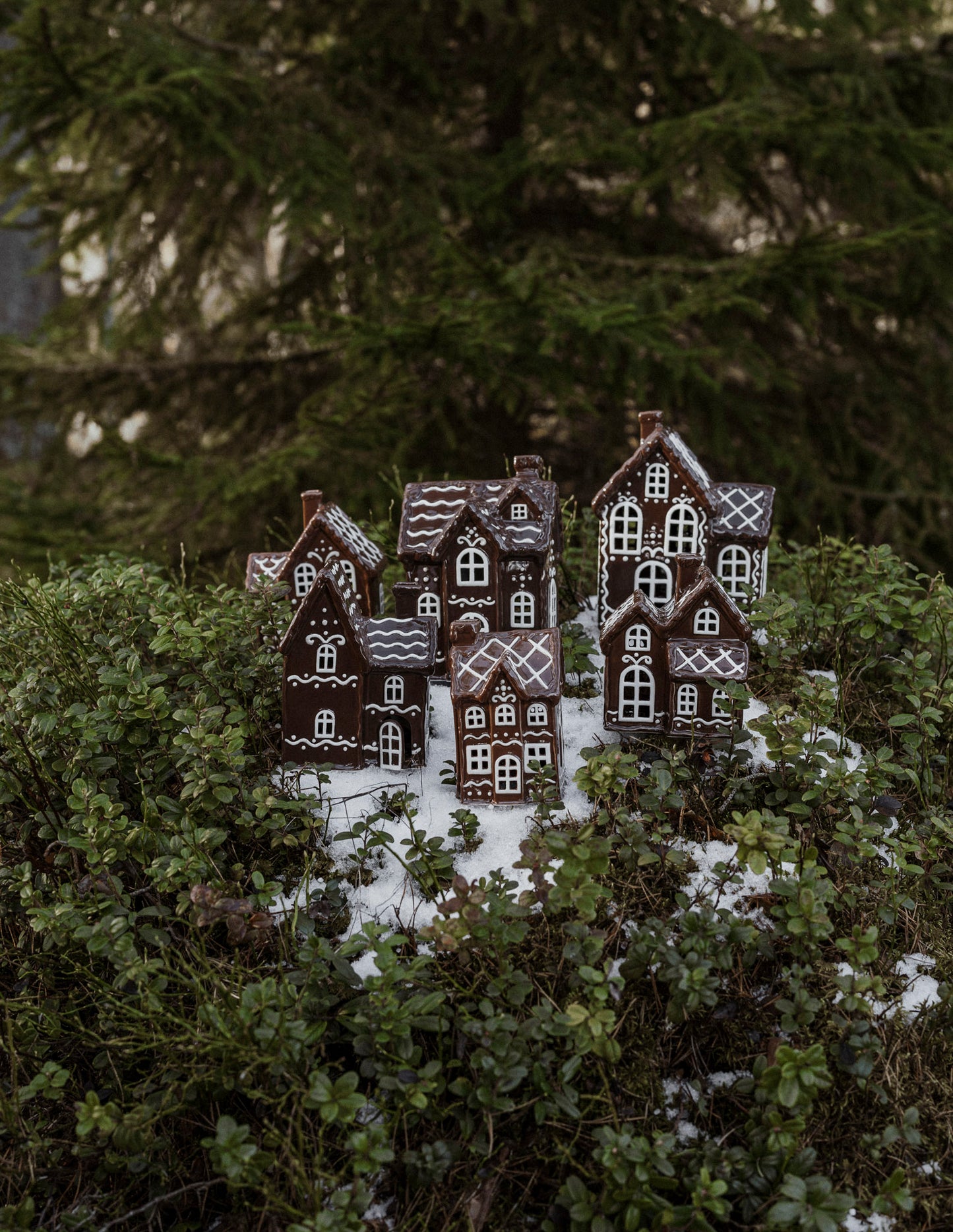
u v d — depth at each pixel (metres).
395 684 3.39
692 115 6.54
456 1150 2.54
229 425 7.99
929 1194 2.49
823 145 6.60
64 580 3.92
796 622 3.92
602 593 3.91
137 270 7.38
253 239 8.59
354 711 3.39
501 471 7.40
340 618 3.27
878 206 7.07
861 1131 2.60
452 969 2.87
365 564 3.64
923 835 3.25
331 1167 2.53
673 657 3.31
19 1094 2.54
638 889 3.06
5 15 6.48
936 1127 2.62
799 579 4.48
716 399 7.11
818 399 7.65
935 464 7.35
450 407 7.46
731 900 3.04
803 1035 2.73
